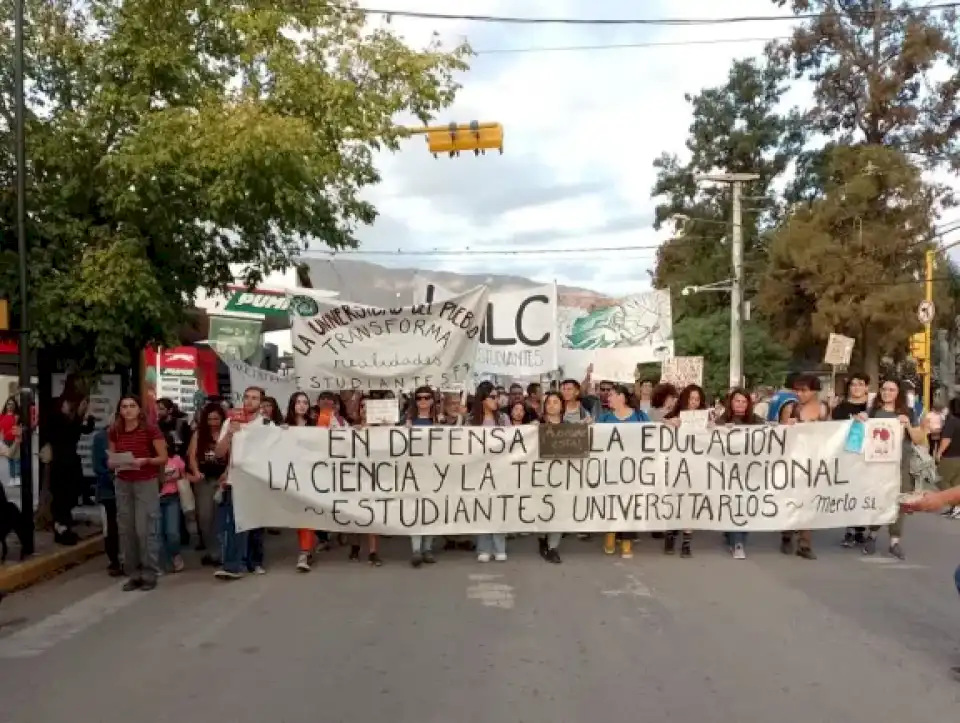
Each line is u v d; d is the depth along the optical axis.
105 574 10.23
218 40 13.11
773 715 5.37
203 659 6.66
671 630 7.33
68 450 11.42
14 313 11.48
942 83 44.31
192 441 10.59
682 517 10.83
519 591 8.90
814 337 43.16
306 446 10.38
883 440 10.83
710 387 45.00
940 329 44.22
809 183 53.56
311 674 6.24
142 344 12.82
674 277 59.22
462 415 12.24
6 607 8.60
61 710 5.59
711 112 58.47
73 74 12.39
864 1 44.25
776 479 10.81
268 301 22.25
